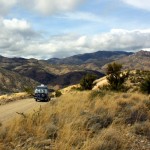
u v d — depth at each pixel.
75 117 13.06
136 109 16.19
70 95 25.91
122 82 34.34
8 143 9.99
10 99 35.81
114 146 9.67
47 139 10.39
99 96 21.47
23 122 12.62
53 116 14.06
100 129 12.28
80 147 9.52
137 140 11.08
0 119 17.17
